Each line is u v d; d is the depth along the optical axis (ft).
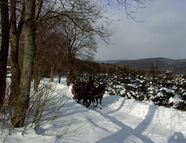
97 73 135.13
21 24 43.09
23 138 23.72
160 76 88.07
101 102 64.03
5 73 31.48
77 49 139.64
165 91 64.54
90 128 31.01
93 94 58.49
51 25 35.29
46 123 29.55
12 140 22.91
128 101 61.57
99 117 39.93
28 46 27.07
